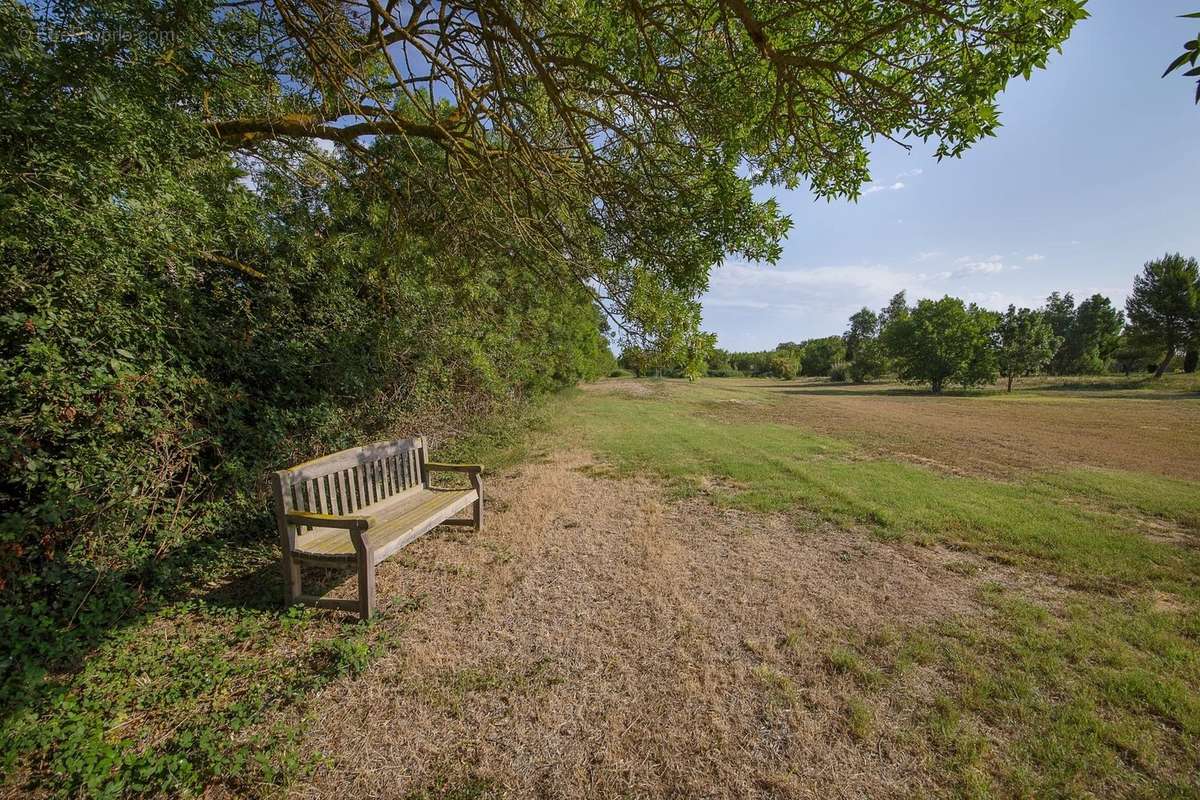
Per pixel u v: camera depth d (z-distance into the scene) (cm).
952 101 258
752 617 335
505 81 328
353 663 275
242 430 432
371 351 618
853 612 342
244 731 227
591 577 398
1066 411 1753
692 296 413
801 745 223
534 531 502
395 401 677
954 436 1177
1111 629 317
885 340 3872
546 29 347
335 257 546
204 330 402
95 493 319
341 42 361
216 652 287
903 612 342
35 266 283
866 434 1214
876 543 475
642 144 369
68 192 269
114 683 255
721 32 314
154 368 348
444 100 597
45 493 295
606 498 629
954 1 225
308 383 528
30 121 256
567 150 427
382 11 321
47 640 273
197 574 382
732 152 340
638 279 421
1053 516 548
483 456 833
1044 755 214
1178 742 222
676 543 473
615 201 391
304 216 553
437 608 347
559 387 1705
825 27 286
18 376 274
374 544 339
